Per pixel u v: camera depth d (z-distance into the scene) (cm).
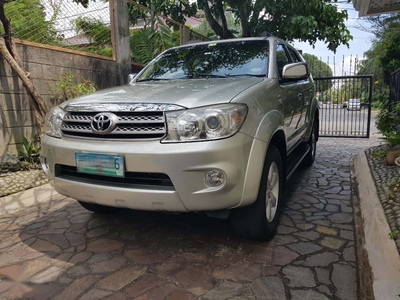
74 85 550
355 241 266
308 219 314
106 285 215
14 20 516
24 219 335
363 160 471
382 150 494
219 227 296
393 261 188
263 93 259
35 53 493
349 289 203
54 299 203
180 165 207
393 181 335
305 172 500
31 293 210
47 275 229
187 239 276
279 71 327
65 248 269
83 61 576
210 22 997
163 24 783
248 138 222
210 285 212
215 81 284
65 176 256
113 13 641
